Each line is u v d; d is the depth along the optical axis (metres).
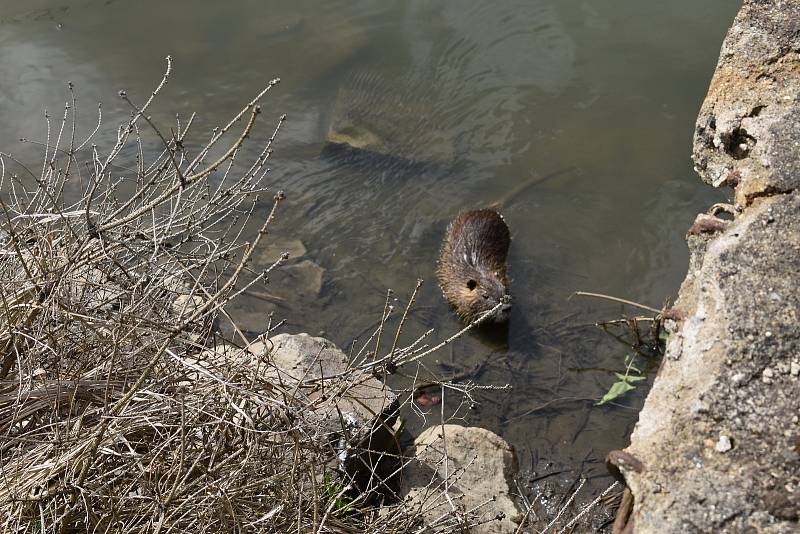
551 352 6.75
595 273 7.50
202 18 11.09
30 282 3.79
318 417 4.69
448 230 8.03
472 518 4.54
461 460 5.38
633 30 10.30
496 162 8.75
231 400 3.55
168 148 3.58
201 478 3.55
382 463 5.36
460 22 10.69
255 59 10.26
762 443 2.76
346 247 7.83
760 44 4.32
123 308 3.96
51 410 3.84
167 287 4.01
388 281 7.52
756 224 3.38
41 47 10.62
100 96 9.72
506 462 5.45
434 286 7.52
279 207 8.23
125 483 3.71
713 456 2.79
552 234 7.93
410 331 7.03
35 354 3.77
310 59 10.23
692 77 9.53
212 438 3.76
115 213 3.85
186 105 9.59
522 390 6.34
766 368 2.92
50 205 4.96
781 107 3.99
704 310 3.16
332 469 4.63
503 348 6.84
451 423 6.00
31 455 3.63
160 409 3.51
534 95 9.49
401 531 4.30
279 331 6.84
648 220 7.91
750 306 3.08
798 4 4.44
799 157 3.66
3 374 3.89
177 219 4.76
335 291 7.36
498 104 9.43
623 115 9.12
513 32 10.44
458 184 8.51
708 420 2.86
